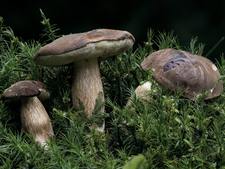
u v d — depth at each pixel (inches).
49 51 39.6
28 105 40.2
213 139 39.3
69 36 40.3
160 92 40.6
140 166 36.0
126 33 40.4
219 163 38.3
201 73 40.9
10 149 39.6
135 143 39.4
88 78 41.1
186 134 39.2
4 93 39.8
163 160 38.6
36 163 38.8
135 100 40.2
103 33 40.0
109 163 38.4
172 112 39.3
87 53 39.6
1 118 40.5
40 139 40.1
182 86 40.5
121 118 39.6
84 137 39.6
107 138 39.6
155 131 39.2
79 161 38.7
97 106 40.9
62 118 40.3
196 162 38.8
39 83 40.7
